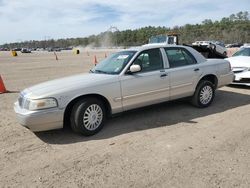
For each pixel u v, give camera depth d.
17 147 5.04
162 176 3.90
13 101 8.79
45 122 5.06
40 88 5.41
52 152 4.80
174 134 5.46
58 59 34.34
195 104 7.18
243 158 4.37
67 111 5.46
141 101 6.09
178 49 6.89
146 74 6.11
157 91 6.27
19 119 5.15
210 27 119.56
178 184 3.69
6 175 4.07
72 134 5.60
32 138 5.45
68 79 5.89
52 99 5.09
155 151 4.70
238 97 8.48
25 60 33.12
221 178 3.81
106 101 5.70
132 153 4.66
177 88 6.62
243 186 3.62
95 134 5.55
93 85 5.45
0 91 10.37
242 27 120.69
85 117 5.39
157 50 6.50
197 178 3.82
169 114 6.73
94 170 4.13
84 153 4.72
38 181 3.88
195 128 5.77
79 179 3.90
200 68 7.03
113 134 5.54
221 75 7.53
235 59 10.18
